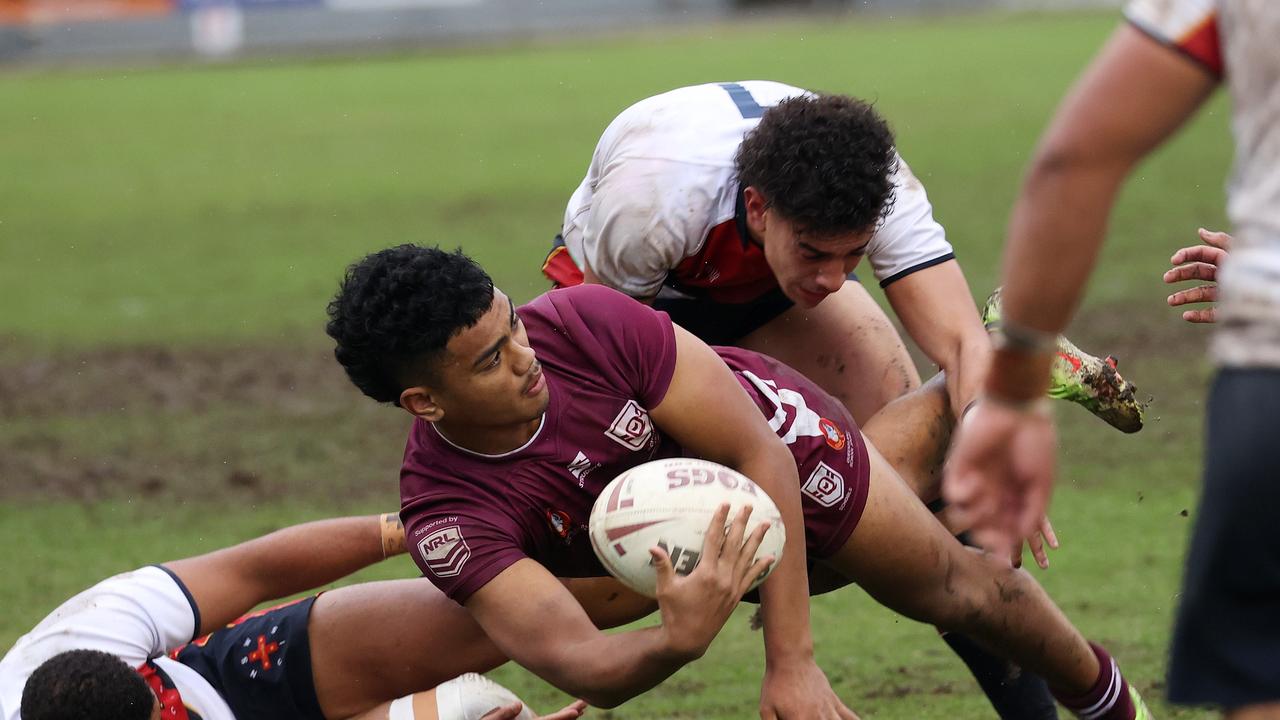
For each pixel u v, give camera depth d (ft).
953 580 39.78
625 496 33.35
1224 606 24.72
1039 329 24.75
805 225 41.39
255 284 132.05
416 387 35.17
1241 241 24.41
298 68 321.32
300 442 89.04
